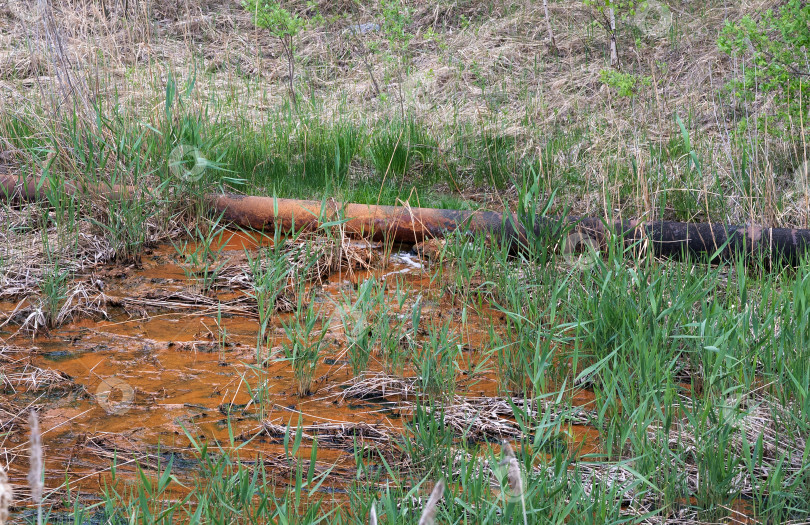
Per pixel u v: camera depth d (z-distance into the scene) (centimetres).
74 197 726
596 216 746
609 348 504
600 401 445
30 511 358
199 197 753
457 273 658
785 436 420
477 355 539
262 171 862
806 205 677
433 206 808
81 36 924
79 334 555
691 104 1011
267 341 554
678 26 1252
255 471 354
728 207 748
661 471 395
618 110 1038
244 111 1065
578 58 1234
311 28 1432
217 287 639
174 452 414
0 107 837
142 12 1137
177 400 470
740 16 1219
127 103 902
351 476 397
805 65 780
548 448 422
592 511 347
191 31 1406
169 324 576
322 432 441
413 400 481
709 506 369
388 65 1242
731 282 607
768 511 363
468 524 351
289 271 623
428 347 496
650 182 776
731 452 395
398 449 423
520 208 641
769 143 834
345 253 684
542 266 605
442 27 1409
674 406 443
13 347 530
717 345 449
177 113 814
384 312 554
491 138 958
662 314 477
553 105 1071
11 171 789
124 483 383
